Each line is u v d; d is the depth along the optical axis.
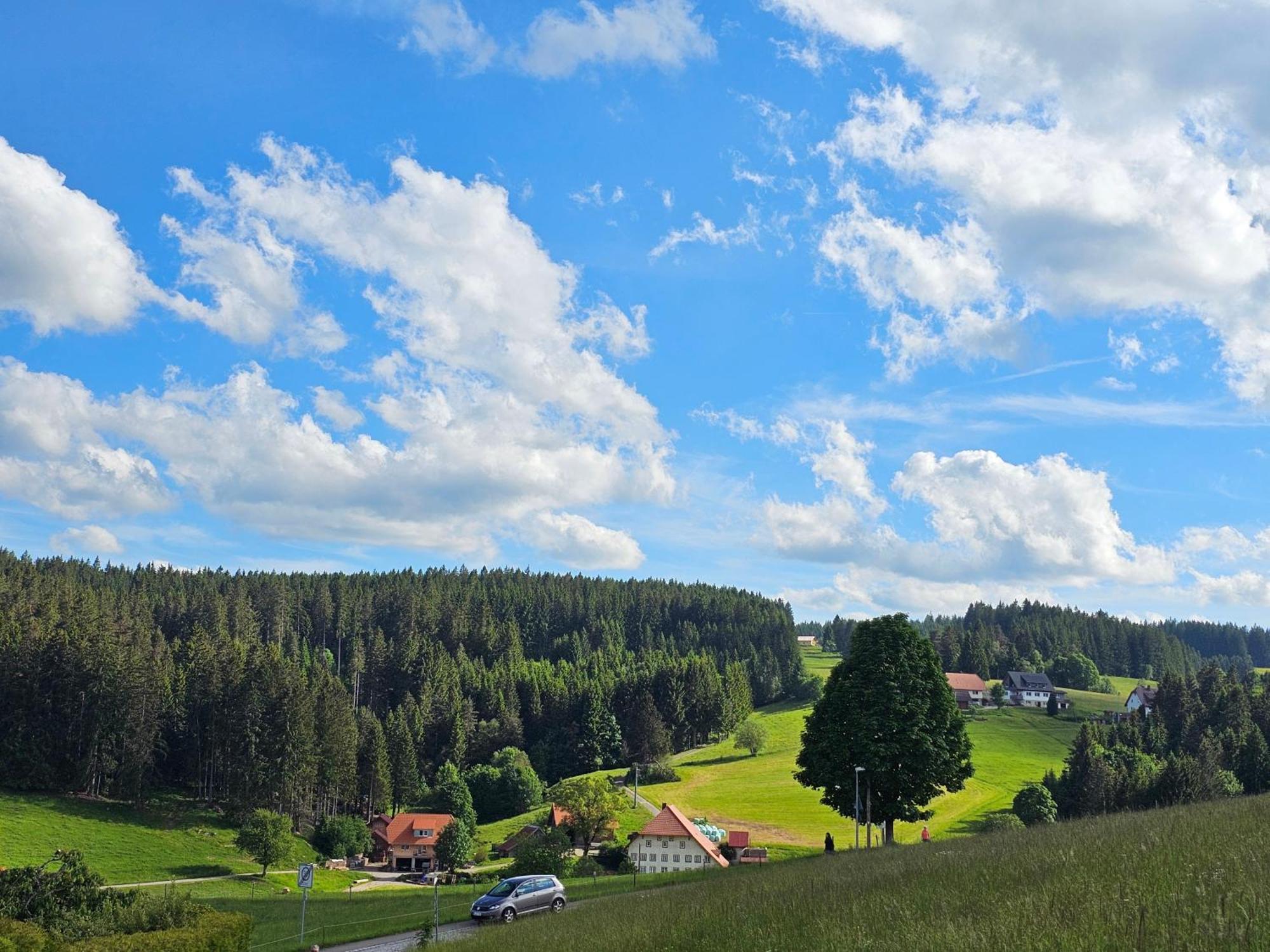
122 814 109.31
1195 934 11.34
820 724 53.59
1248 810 27.06
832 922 16.67
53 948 20.56
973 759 141.75
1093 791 97.25
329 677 154.50
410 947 28.83
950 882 19.27
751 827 105.69
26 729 114.25
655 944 18.58
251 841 94.31
